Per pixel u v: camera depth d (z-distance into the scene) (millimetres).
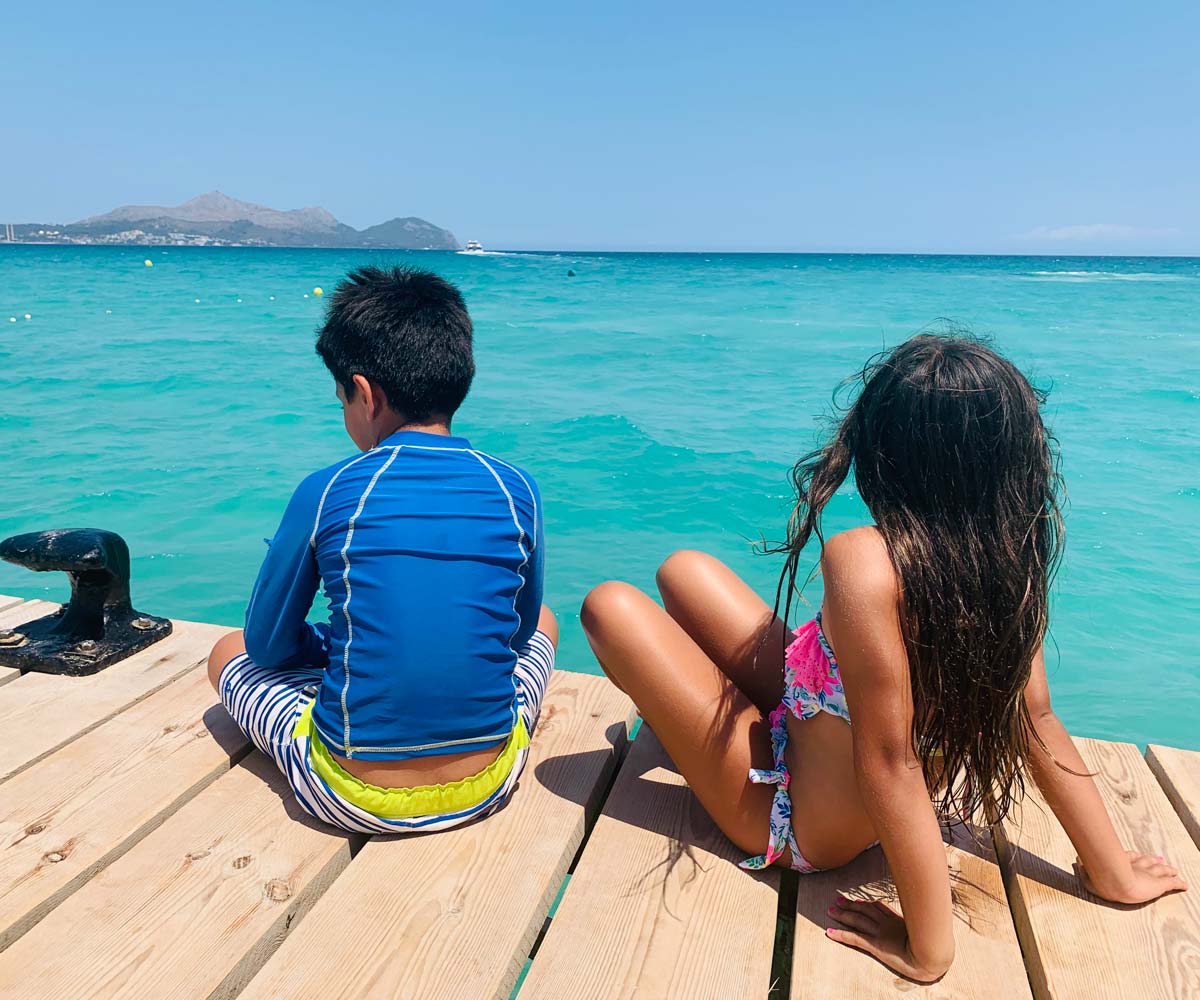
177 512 6605
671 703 1997
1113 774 2553
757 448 8672
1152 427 9742
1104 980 1806
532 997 1742
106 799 2297
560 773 2471
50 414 9750
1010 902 2119
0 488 7105
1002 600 1604
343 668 2018
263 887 2002
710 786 2039
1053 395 11672
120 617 3219
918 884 1676
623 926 1927
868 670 1607
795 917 1963
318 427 9398
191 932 1868
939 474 1591
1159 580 5586
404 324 2125
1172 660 4672
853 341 18125
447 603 2012
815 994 1758
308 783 2117
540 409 10594
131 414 9852
